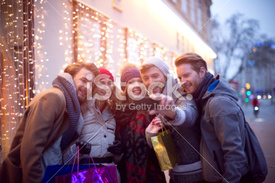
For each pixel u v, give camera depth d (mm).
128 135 2102
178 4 10766
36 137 1652
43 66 3891
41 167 1678
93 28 5406
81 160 1915
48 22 4164
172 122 1716
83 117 2041
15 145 1813
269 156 4766
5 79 3742
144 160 2033
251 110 20969
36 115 1695
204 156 1771
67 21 4625
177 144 1940
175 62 1959
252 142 1804
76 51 4773
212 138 1761
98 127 2027
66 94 1830
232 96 1753
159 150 1839
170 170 2072
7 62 3740
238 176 1602
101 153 1985
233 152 1614
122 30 6699
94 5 5410
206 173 1750
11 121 3711
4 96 3729
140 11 7844
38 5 3967
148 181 2127
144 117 2092
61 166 1722
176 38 11242
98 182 1705
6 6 3799
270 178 3430
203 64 1918
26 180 1619
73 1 4793
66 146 1882
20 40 3855
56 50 4332
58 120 1796
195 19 14125
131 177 2027
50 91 1792
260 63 22391
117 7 6340
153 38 8750
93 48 5406
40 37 3951
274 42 19969
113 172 1805
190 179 1862
